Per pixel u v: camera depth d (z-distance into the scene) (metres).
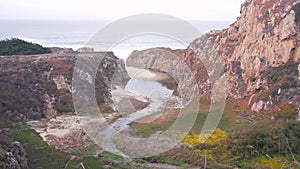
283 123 26.78
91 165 22.81
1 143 21.78
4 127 30.25
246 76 39.19
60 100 35.91
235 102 35.62
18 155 22.03
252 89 36.50
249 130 26.69
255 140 24.89
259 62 38.47
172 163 23.03
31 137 28.06
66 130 29.67
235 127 28.58
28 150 25.23
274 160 23.25
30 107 34.50
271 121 28.92
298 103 29.53
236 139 25.58
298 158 23.25
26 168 21.70
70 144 26.83
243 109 33.81
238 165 22.81
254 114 32.12
